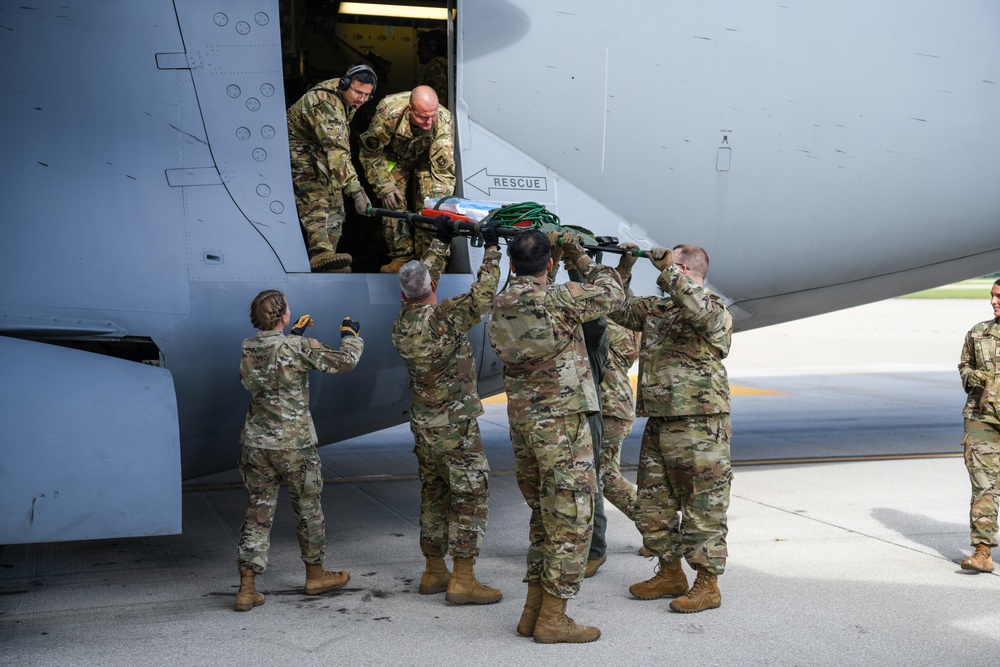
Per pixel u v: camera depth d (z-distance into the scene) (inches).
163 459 160.6
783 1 230.2
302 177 200.7
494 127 218.2
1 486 149.6
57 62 181.0
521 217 167.2
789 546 212.8
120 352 193.3
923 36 237.5
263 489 170.9
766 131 230.5
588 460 155.3
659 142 225.3
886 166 238.7
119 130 183.0
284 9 257.8
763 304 256.7
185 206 185.2
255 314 170.2
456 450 171.0
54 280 175.3
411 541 219.9
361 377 205.5
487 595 174.1
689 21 225.1
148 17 186.4
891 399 510.3
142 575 192.5
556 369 153.7
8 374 157.9
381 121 198.4
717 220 233.3
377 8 262.2
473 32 215.2
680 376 167.3
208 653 149.6
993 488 193.6
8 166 175.9
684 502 171.3
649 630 160.2
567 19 219.5
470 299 161.9
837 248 244.8
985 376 194.2
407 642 154.8
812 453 340.8
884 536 222.1
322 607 172.2
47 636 157.1
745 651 151.0
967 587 183.6
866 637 157.0
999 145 244.4
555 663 146.1
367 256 252.2
